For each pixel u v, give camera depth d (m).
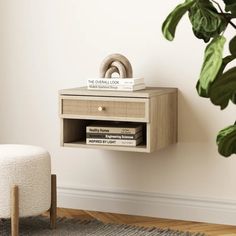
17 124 4.31
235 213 3.87
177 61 3.93
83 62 4.13
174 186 3.99
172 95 3.88
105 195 4.14
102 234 3.67
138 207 4.07
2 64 4.31
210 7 2.68
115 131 3.77
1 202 3.50
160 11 3.94
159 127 3.76
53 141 4.24
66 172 4.22
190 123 3.93
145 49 3.99
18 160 3.51
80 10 4.11
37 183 3.57
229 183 3.88
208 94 2.67
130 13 4.00
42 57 4.22
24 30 4.24
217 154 3.89
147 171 4.04
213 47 2.64
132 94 3.67
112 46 4.06
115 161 4.11
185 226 3.86
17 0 4.24
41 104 4.25
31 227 3.79
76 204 4.20
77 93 3.78
